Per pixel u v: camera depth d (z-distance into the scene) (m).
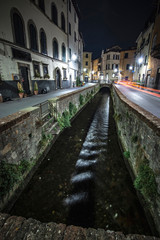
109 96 23.59
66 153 5.71
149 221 2.89
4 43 8.88
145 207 3.14
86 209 3.34
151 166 3.02
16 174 3.25
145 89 18.80
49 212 3.24
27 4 10.81
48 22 14.46
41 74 14.01
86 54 48.44
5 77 9.19
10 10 9.12
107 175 4.50
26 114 3.97
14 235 1.75
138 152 3.88
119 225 2.96
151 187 2.81
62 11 17.75
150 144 3.11
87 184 4.13
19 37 10.35
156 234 2.56
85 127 8.70
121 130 6.63
